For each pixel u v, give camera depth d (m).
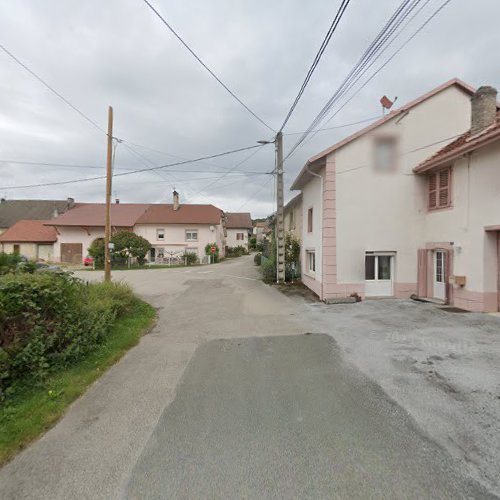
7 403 3.51
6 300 4.04
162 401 3.70
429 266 9.98
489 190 7.61
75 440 2.95
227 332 6.71
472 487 2.28
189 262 28.52
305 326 7.06
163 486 2.35
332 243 10.02
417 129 10.12
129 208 33.50
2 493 2.32
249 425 3.14
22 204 40.94
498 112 8.91
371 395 3.71
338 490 2.27
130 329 6.72
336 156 9.99
